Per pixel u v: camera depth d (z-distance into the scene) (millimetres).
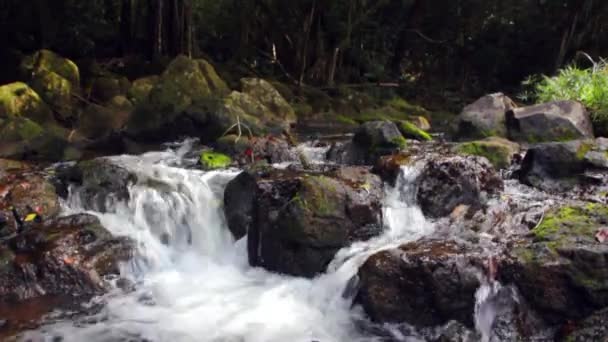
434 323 4637
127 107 12305
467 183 6117
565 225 5035
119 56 17609
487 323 4574
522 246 4840
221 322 4953
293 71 18656
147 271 5926
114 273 5664
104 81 13680
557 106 8805
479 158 6496
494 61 21438
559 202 5941
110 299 5281
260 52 18984
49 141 9297
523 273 4582
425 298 4613
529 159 6852
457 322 4555
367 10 18375
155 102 11039
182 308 5184
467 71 22109
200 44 19625
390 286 4715
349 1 17453
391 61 21516
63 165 8477
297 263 5516
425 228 5801
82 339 4609
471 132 9227
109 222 6227
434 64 22188
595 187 6246
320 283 5340
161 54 16625
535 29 20359
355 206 5574
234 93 11180
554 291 4480
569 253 4543
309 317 5047
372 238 5652
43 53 13023
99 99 13336
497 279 4648
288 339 4703
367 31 19609
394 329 4707
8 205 5969
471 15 20453
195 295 5438
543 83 13086
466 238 5242
